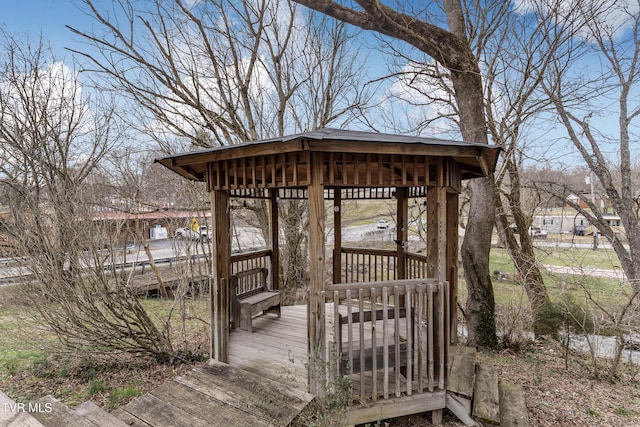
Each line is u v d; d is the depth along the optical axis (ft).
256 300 14.56
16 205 13.66
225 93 25.11
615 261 21.70
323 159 9.38
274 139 8.95
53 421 7.95
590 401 12.45
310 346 9.52
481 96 17.49
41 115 15.94
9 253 13.46
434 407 10.23
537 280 19.52
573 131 22.84
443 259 10.46
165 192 23.47
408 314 9.89
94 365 14.32
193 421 8.66
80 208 13.69
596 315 16.10
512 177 21.84
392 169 10.08
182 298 18.43
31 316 13.84
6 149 14.47
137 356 14.97
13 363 14.56
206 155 10.97
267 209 26.45
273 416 8.62
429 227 10.89
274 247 17.29
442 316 10.29
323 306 9.25
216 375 10.61
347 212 36.52
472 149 10.06
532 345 18.19
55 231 13.51
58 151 15.89
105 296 13.65
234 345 12.73
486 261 17.79
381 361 9.98
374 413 9.56
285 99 25.55
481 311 17.75
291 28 24.03
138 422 8.77
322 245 9.33
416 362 10.22
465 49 16.83
